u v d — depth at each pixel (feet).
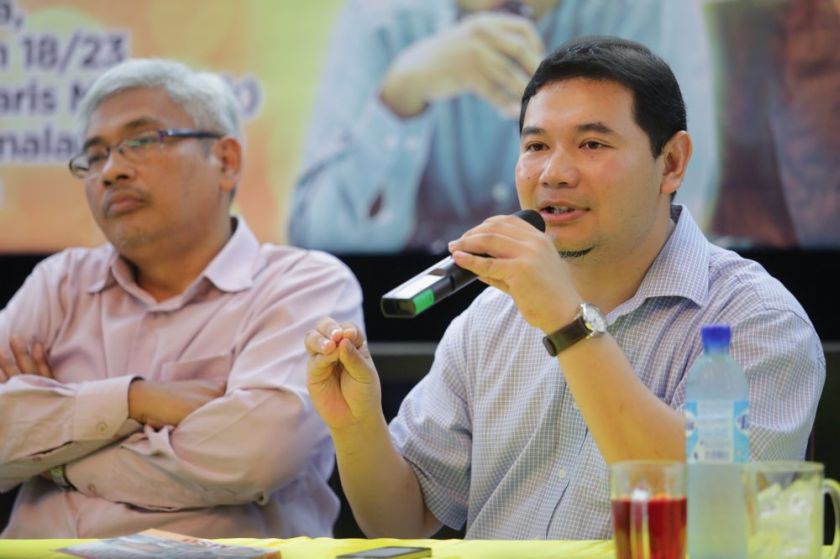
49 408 11.78
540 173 9.08
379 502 9.98
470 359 10.48
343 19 15.80
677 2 15.23
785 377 8.99
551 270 8.03
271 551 7.57
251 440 11.56
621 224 9.07
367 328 15.96
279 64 15.92
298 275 12.80
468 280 8.16
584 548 7.81
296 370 12.00
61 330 12.86
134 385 11.80
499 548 7.83
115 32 16.20
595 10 15.34
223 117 13.07
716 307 9.46
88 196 12.96
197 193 12.73
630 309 9.54
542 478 9.79
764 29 15.19
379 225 15.81
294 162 15.93
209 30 16.05
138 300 12.92
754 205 15.26
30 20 16.30
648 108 9.11
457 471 10.41
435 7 15.64
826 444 13.74
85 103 12.96
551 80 9.23
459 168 15.65
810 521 6.48
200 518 11.75
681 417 8.16
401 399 15.23
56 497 12.09
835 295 15.26
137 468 11.66
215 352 12.40
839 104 15.15
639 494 6.46
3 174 16.31
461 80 15.60
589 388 8.05
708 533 6.82
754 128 15.24
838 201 15.17
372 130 15.78
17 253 16.31
